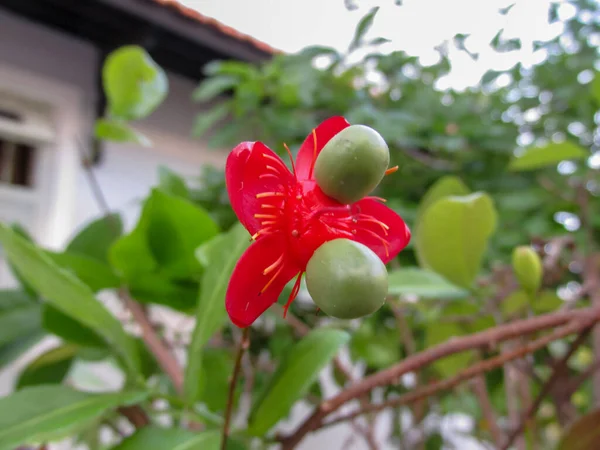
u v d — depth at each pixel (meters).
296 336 0.20
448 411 0.22
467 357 0.15
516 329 0.09
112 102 0.14
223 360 0.12
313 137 0.07
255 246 0.06
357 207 0.07
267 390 0.09
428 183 0.25
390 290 0.12
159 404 0.15
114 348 0.11
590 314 0.10
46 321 0.11
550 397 0.16
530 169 0.24
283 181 0.07
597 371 0.15
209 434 0.08
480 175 0.25
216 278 0.09
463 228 0.12
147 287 0.12
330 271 0.06
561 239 0.16
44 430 0.07
